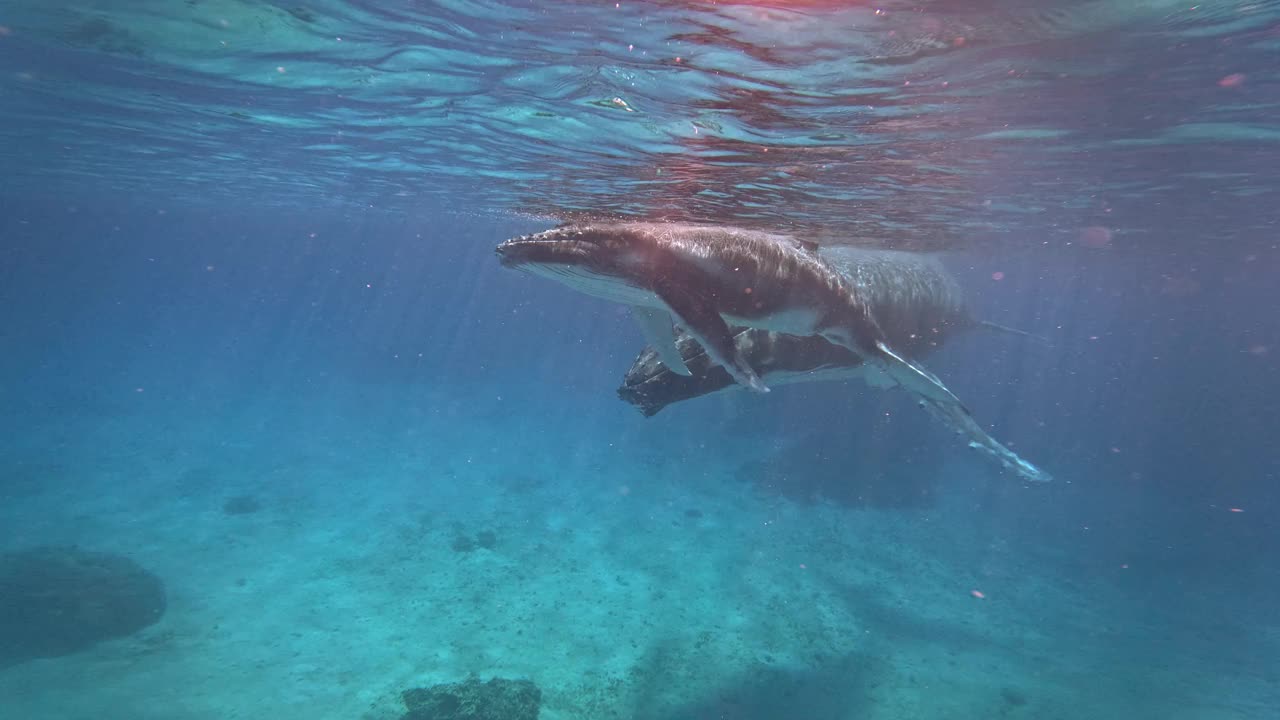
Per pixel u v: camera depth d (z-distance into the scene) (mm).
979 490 30375
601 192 14422
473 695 11594
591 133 10492
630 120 9531
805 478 28688
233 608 16016
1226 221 20531
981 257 31719
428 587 17828
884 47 6508
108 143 20453
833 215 15062
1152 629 18156
